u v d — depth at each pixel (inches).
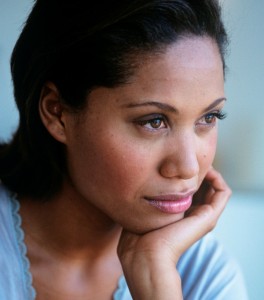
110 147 40.1
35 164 48.3
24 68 46.2
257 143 89.7
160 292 41.7
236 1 83.3
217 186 53.2
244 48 85.6
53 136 44.1
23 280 48.6
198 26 38.9
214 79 39.6
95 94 39.7
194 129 40.8
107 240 50.1
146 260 42.8
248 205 85.7
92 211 47.9
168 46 38.1
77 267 50.1
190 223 46.2
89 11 39.3
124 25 38.3
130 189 40.9
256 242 85.2
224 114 42.8
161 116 39.2
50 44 41.9
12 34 91.0
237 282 52.1
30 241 49.7
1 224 49.1
